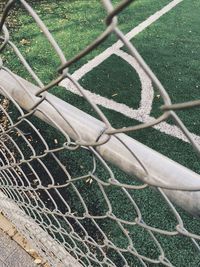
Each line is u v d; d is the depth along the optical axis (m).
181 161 3.52
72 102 4.22
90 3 6.16
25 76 4.63
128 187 0.85
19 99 0.95
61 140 3.55
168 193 0.69
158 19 5.91
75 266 1.93
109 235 2.76
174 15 6.00
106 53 5.05
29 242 2.22
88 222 2.82
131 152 0.71
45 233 2.00
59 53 0.62
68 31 5.57
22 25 5.54
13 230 2.31
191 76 4.70
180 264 2.62
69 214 1.52
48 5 6.12
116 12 0.42
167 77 4.68
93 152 0.86
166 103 0.47
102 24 5.75
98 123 0.81
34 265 2.21
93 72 4.71
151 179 0.70
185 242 2.74
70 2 6.20
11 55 4.89
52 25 5.70
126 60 4.92
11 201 2.11
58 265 2.01
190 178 0.66
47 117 0.90
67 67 0.62
